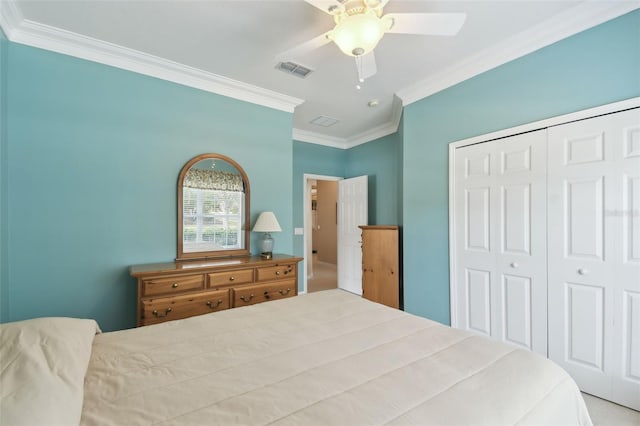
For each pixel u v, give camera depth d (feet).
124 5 5.77
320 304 5.76
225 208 9.19
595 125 5.96
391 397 2.73
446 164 8.77
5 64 6.20
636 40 5.47
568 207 6.34
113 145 7.44
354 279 15.15
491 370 3.22
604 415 5.45
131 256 7.64
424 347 3.84
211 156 8.93
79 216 7.01
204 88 8.84
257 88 9.50
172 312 6.97
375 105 11.03
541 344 6.78
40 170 6.59
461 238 8.41
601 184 5.90
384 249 10.90
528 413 2.62
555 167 6.53
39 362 2.64
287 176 10.63
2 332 3.10
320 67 8.23
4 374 2.39
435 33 5.11
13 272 6.31
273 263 8.59
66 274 6.85
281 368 3.31
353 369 3.28
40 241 6.59
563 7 5.84
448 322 8.72
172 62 7.95
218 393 2.83
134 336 4.19
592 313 6.03
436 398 2.72
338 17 4.88
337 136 15.56
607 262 5.82
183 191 8.40
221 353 3.69
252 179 9.84
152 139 7.99
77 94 7.01
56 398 2.30
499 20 6.22
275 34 6.77
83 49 7.03
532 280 6.93
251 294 8.18
